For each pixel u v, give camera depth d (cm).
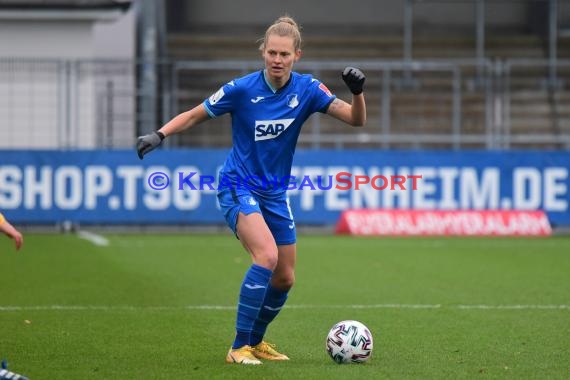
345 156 7700
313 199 7694
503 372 2783
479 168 7769
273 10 10681
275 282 2923
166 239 7350
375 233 7706
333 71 9831
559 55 10250
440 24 10731
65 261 5784
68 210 7638
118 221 7650
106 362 2912
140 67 8700
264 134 2850
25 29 8719
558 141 8169
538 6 10575
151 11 9012
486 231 7731
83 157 7644
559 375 2752
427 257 6122
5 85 8356
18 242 2669
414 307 4094
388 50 10219
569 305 4159
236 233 2855
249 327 2855
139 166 7656
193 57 10075
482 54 9938
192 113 2867
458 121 8344
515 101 9450
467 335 3422
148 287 4681
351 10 10719
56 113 8362
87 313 3891
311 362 2928
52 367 2841
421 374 2739
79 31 8756
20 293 4456
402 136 8200
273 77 2803
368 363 2900
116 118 8388
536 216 7781
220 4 10644
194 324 3628
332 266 5606
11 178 7612
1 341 3266
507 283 4897
